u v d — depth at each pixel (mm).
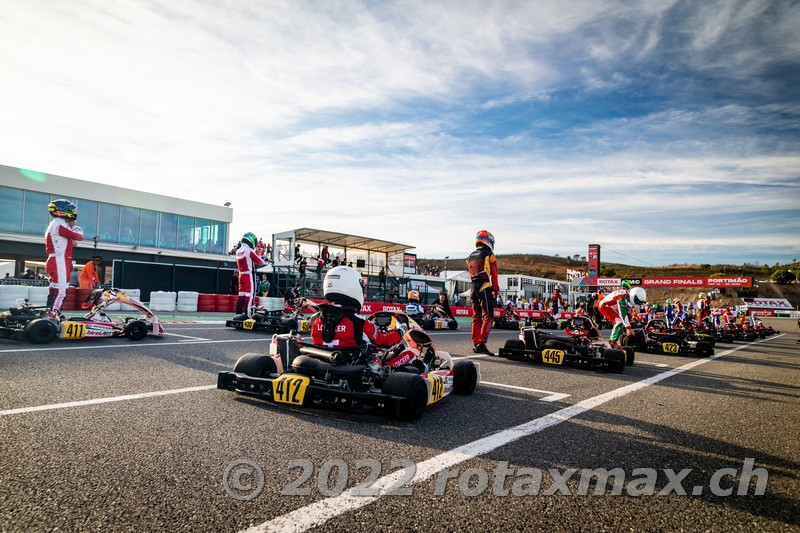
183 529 2076
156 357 6660
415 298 8977
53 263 8633
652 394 5992
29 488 2414
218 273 25781
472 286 9734
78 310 16109
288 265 22688
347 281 4426
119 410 3920
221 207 31891
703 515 2527
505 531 2221
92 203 26609
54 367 5582
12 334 7668
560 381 6645
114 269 22281
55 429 3365
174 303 18891
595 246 48812
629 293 11086
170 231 29672
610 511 2510
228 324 12008
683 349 12320
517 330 19781
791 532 2383
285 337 4543
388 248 26656
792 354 14172
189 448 3107
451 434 3725
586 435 3883
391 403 3848
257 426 3670
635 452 3520
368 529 2154
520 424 4129
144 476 2631
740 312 26453
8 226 24031
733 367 9766
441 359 5633
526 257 145750
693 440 3934
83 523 2092
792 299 73125
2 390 4406
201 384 5062
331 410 4020
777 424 4688
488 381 6383
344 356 4219
